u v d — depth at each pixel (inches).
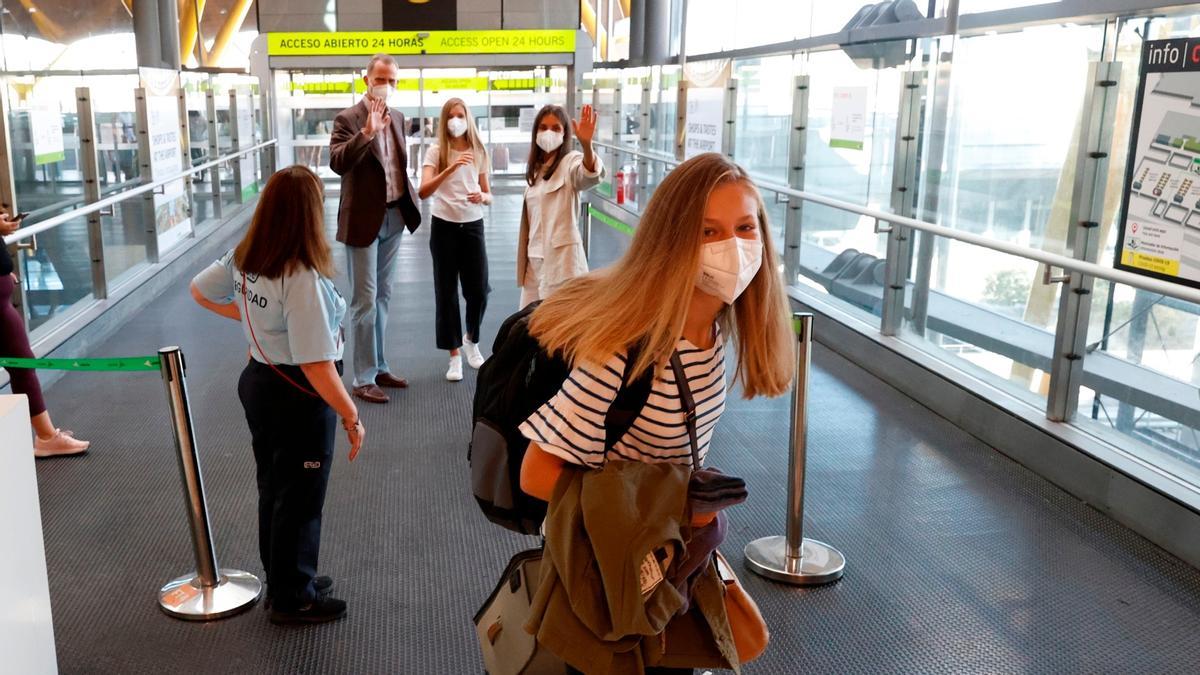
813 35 303.3
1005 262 191.2
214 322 276.8
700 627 67.6
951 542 143.2
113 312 265.6
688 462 65.3
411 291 323.6
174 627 117.4
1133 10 149.6
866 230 249.9
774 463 175.0
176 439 118.6
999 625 120.1
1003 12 187.6
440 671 108.6
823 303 274.2
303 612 117.6
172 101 352.5
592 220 495.2
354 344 204.5
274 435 112.1
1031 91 179.9
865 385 225.3
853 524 149.2
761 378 67.7
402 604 123.0
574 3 639.8
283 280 104.7
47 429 171.2
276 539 115.0
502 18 637.9
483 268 219.6
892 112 230.1
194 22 646.5
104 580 128.6
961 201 205.9
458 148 212.2
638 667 62.4
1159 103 137.3
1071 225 161.2
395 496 156.5
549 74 646.5
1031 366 183.3
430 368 230.7
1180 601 126.3
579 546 59.5
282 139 641.0
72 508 150.9
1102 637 117.6
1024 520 150.7
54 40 247.4
